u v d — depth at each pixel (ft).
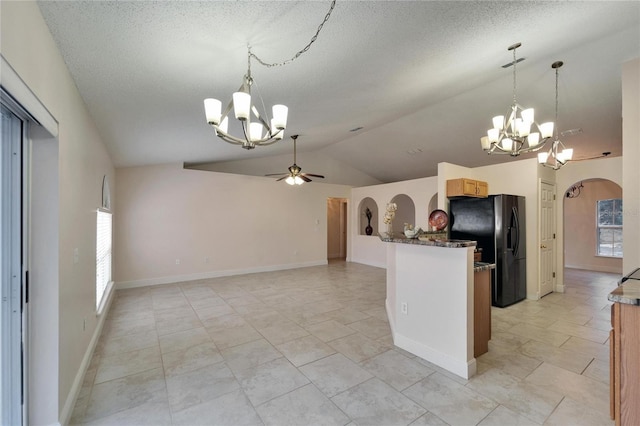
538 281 15.14
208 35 5.98
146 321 11.96
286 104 11.13
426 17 6.60
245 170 23.79
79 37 5.65
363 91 10.89
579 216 24.57
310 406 6.54
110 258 15.37
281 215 23.81
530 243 15.28
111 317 12.44
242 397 6.88
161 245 18.60
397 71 9.37
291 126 14.99
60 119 6.07
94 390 7.20
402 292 9.43
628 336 5.04
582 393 6.95
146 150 14.66
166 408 6.51
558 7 7.13
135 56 6.50
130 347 9.58
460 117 16.85
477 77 11.46
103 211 11.75
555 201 16.96
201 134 13.43
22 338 5.37
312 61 7.79
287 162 25.76
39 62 4.93
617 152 18.69
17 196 5.33
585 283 18.94
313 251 25.73
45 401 5.59
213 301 14.79
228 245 21.17
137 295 15.85
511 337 10.27
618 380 5.17
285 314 12.81
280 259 23.70
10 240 5.29
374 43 7.34
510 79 12.55
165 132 12.37
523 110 9.57
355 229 28.07
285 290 17.04
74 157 7.19
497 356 8.84
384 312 13.08
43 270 5.63
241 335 10.54
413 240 8.91
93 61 6.51
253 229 22.34
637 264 9.32
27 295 5.44
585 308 13.64
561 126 15.90
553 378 7.61
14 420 5.32
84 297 8.23
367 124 17.46
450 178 15.37
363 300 14.99
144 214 18.06
